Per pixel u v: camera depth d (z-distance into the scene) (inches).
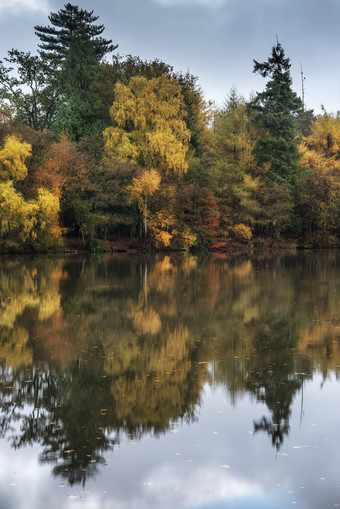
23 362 493.4
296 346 559.2
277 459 292.5
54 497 255.3
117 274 1301.7
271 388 417.7
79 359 504.7
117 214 2255.2
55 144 2089.1
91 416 359.3
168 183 2327.8
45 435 326.3
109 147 2242.9
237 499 251.3
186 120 2694.4
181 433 329.4
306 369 472.1
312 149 3166.8
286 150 2829.7
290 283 1130.0
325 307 809.5
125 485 265.7
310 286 1074.1
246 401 387.9
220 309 788.6
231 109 3142.2
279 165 2802.7
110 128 2297.0
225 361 498.9
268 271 1424.7
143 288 1027.9
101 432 332.2
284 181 2723.9
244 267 1558.8
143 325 669.3
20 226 1792.6
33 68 2573.8
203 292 975.6
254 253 2353.6
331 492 257.0
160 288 1031.0
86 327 653.9
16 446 311.6
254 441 316.2
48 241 1923.0
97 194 2095.2
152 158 2246.6
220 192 2564.0
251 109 3174.2
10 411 367.9
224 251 2461.9
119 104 2273.6
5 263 1592.0
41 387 420.5
